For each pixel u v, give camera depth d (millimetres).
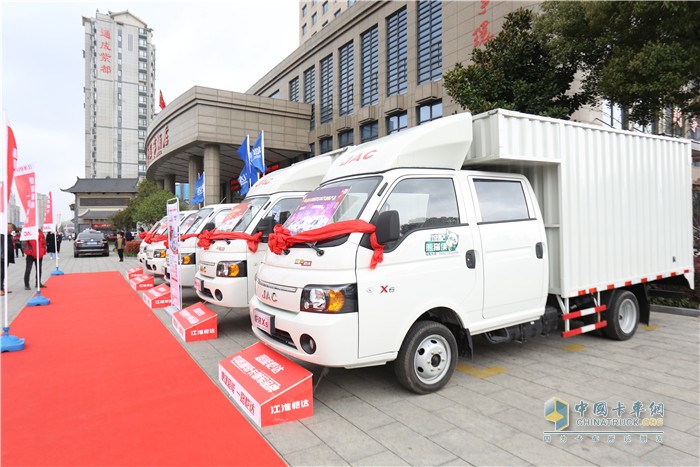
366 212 3656
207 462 2826
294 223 4262
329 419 3463
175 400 3869
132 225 34531
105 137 94375
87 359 5082
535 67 10008
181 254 8227
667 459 2865
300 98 29641
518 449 2977
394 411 3590
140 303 8812
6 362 4977
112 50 95500
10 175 6621
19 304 8750
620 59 7957
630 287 6105
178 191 45250
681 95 8344
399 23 21094
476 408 3625
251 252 6133
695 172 15953
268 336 4023
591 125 5250
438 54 18906
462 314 4047
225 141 24453
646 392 3934
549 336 5852
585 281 5082
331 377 4426
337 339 3346
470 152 4668
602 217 5344
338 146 25375
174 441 3117
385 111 20922
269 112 25953
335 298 3383
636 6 7414
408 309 3688
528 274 4555
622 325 5648
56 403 3814
